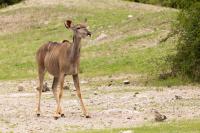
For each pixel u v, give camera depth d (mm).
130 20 132500
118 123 51250
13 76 102375
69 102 66188
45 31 143000
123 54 108000
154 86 80250
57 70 56219
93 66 103312
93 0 166625
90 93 74875
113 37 122125
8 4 190875
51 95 73562
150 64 97125
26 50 126438
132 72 95438
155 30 118625
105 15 146500
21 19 155750
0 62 116312
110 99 67750
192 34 81375
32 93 78000
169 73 84875
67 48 55062
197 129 44906
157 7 157000
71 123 52094
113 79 90125
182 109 58219
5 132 48344
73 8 158000
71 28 54750
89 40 124750
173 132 43750
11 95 76000
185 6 82812
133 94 71562
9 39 140750
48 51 57469
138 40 115000
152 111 57312
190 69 81438
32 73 103875
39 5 165500
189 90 73875
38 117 56062
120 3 163625
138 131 44469
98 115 56156
